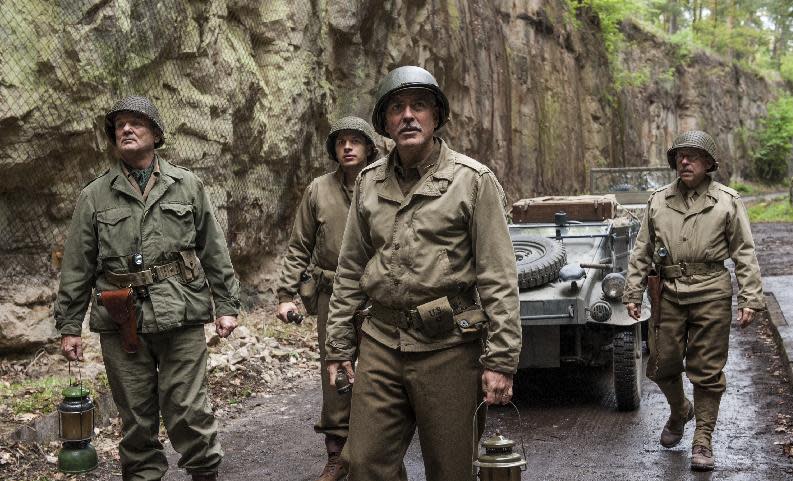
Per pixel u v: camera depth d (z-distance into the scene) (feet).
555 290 23.02
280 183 37.78
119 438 19.86
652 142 149.79
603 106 116.47
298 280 16.83
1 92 22.44
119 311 13.25
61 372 23.08
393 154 10.94
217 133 31.89
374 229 10.82
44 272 25.03
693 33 208.95
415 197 10.57
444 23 60.39
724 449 18.80
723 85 191.01
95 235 13.82
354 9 42.39
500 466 10.03
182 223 13.96
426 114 10.59
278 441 20.29
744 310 17.07
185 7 29.96
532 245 24.98
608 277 22.47
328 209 16.47
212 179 31.91
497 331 10.30
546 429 20.88
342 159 16.22
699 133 17.48
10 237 24.11
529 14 90.94
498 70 77.56
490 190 10.49
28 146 23.61
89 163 26.08
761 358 28.94
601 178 50.70
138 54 27.66
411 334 10.61
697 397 17.75
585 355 24.17
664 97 157.69
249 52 35.17
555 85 97.14
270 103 36.11
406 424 10.98
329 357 11.48
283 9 36.70
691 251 17.48
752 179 210.79
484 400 10.46
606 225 27.58
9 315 23.45
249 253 35.94
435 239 10.53
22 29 23.24
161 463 14.24
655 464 17.83
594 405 23.25
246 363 27.09
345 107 43.83
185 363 13.85
